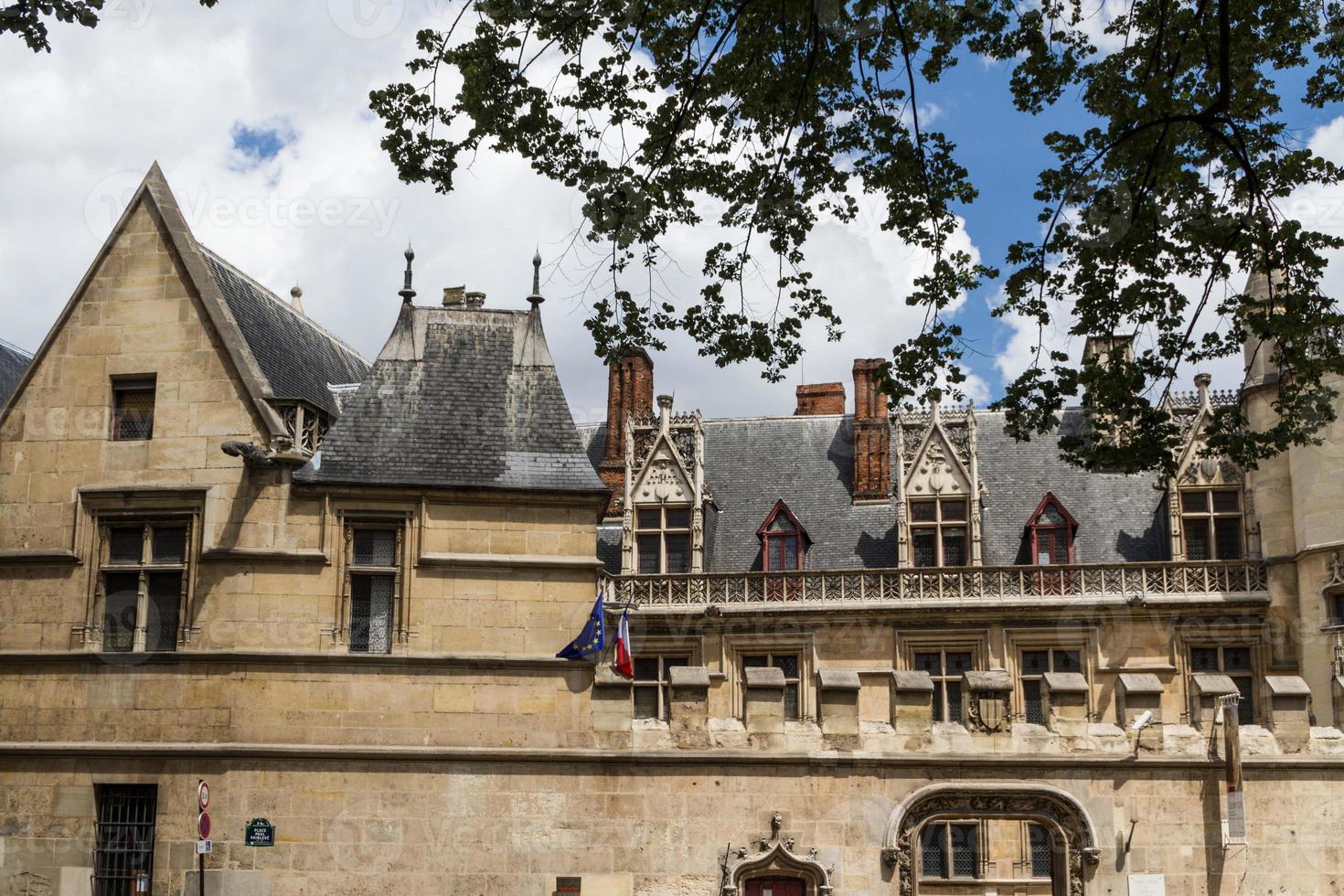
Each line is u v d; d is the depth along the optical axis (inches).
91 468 845.8
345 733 801.6
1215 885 773.9
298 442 847.1
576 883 784.3
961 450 1353.3
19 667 821.9
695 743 796.0
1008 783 786.8
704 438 1451.8
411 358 886.4
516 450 859.4
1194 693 805.2
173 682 808.3
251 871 784.9
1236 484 1273.4
